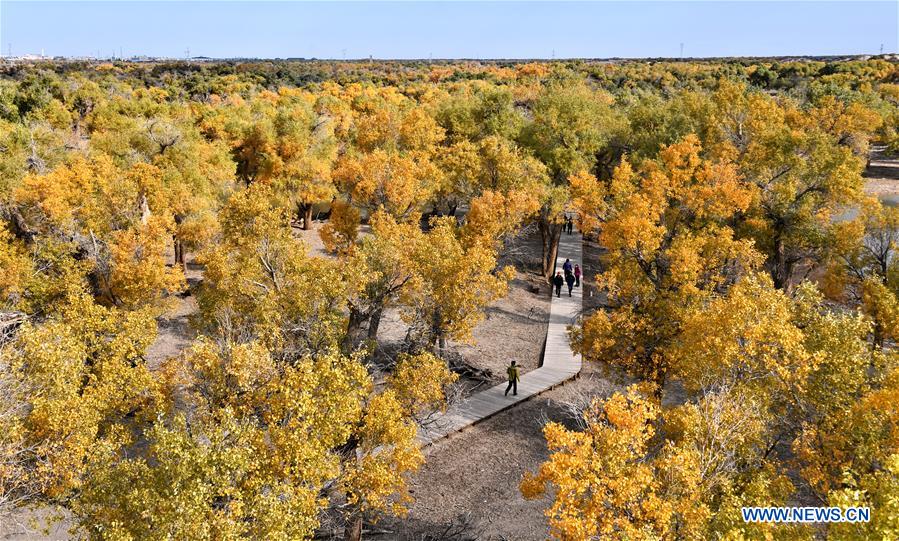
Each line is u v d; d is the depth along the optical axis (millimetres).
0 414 14281
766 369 16828
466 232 33531
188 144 43156
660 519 12008
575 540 11789
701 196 28016
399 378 20094
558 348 32875
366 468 15422
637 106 56344
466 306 24750
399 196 32531
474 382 29219
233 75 130750
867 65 125750
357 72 161500
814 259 35781
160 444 12062
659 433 17625
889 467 10727
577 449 13047
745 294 19172
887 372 16562
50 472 14945
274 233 23438
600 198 31953
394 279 25031
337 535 18078
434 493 21391
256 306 21516
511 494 21375
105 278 27875
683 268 23391
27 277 25672
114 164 38219
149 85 123688
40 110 58750
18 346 16672
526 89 76375
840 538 10820
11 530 17844
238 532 11375
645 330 23594
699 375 18094
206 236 36719
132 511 11672
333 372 14789
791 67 124625
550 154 44594
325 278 20703
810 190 35531
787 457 21328
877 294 24297
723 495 13703
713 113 47844
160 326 34188
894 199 68562
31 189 30172
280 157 50531
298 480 13641
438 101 68125
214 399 15758
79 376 16641
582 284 43812
